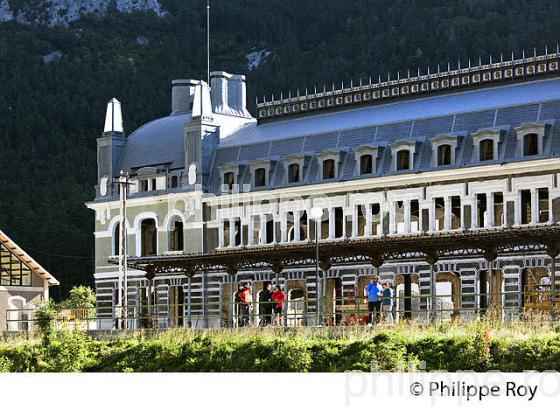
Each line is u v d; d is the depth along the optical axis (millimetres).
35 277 121688
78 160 190750
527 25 182250
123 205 95062
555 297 73500
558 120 89312
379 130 99312
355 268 95875
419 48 185875
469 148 92812
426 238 74125
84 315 112562
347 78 186375
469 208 91750
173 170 109688
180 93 118438
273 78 189250
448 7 199250
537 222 88500
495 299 88375
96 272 113188
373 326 68688
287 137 105312
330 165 100688
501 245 74875
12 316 119375
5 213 178875
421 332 64688
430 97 101438
